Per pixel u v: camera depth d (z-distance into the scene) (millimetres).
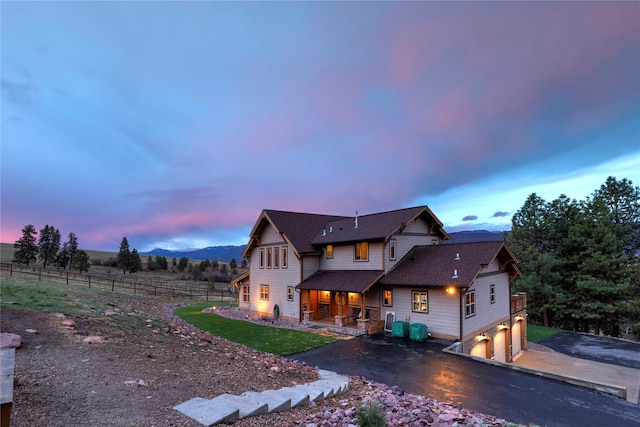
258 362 9750
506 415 8305
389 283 18688
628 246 29266
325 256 23688
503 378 11102
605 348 22109
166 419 4504
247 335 17734
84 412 4445
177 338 10648
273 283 24812
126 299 22859
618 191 29766
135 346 8383
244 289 28109
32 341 7375
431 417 6824
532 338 25344
